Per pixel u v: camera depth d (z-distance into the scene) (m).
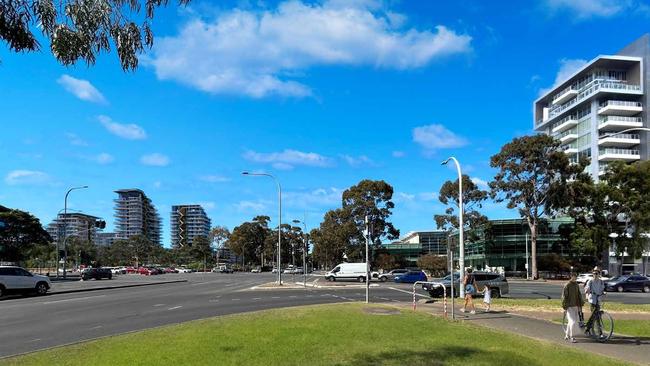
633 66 93.50
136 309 21.31
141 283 51.66
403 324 14.02
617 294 39.06
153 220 149.38
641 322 15.59
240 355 9.35
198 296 30.36
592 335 12.86
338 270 60.41
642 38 93.69
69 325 15.85
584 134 96.50
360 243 78.81
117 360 8.90
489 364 8.98
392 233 80.62
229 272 114.19
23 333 14.07
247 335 11.77
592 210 68.62
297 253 141.12
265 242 143.62
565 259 74.44
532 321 16.41
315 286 44.75
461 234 27.55
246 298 28.56
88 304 24.16
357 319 15.02
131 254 132.88
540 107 117.94
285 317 15.65
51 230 110.25
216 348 10.02
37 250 105.00
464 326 14.31
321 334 11.95
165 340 11.11
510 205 71.69
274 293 33.84
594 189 66.75
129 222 140.12
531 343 11.49
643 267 82.62
